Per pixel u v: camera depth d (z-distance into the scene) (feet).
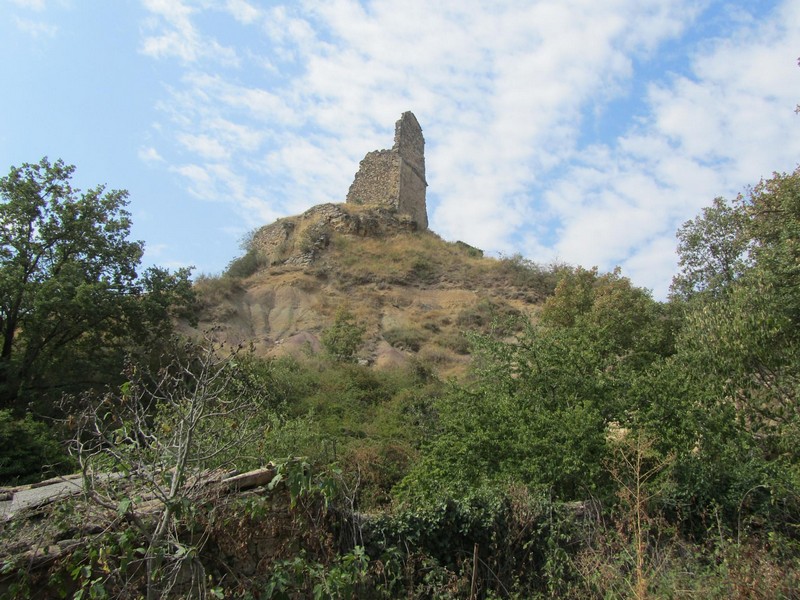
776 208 48.78
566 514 26.94
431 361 103.60
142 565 18.71
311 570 19.16
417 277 139.54
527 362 39.42
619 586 22.00
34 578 16.99
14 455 43.60
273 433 38.78
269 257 149.18
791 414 31.53
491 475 33.06
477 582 24.35
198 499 19.25
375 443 54.65
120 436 20.31
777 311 34.06
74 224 74.33
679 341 42.04
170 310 85.87
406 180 167.02
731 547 23.08
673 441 31.04
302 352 97.60
